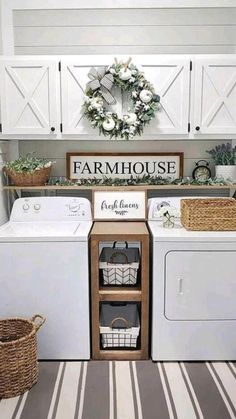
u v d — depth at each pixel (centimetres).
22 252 228
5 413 188
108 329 236
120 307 260
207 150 301
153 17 286
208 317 231
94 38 288
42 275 230
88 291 232
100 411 189
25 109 261
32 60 256
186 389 206
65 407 192
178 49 289
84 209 279
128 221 277
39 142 302
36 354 214
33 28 287
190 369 227
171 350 234
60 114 262
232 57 254
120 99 260
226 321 231
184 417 184
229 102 259
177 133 263
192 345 233
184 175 304
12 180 285
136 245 283
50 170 295
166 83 257
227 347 233
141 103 255
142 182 291
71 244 228
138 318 249
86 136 266
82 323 234
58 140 300
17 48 289
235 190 304
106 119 256
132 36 288
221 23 286
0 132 265
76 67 256
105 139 268
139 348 240
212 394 202
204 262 227
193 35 288
